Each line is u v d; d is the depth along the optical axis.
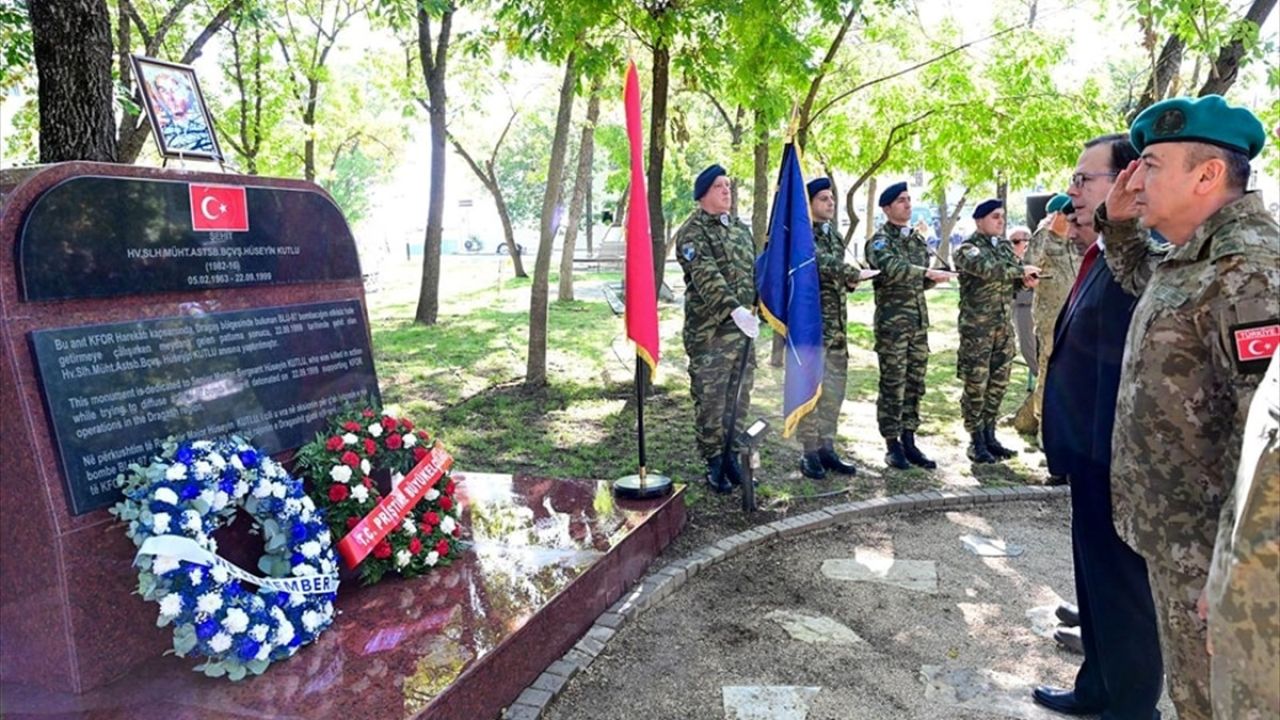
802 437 5.77
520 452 6.27
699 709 3.04
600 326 13.11
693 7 6.61
